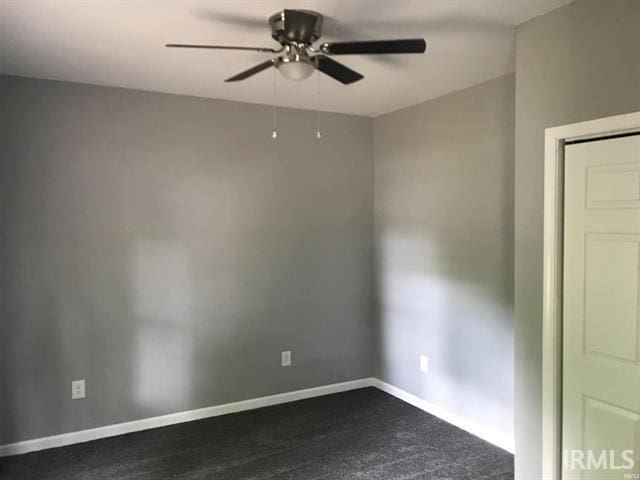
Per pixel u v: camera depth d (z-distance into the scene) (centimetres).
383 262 443
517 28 243
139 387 362
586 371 223
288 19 200
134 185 354
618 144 207
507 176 324
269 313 408
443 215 377
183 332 375
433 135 383
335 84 341
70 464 313
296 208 417
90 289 343
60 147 331
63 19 231
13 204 320
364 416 388
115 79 328
